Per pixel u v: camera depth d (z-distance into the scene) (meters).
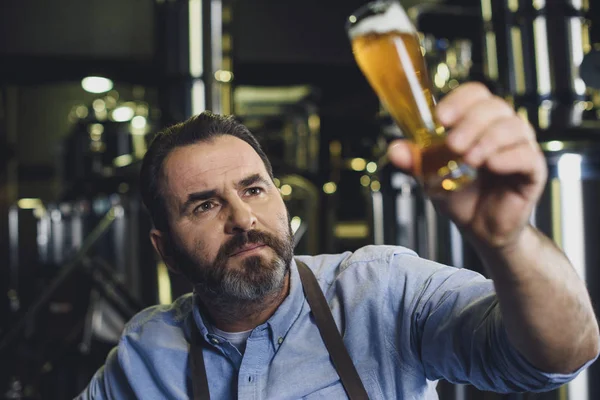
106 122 5.56
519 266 0.83
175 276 3.31
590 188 2.40
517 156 0.69
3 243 7.88
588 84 2.27
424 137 0.72
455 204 0.77
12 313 6.59
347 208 7.73
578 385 2.39
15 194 10.26
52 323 4.81
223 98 3.29
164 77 3.29
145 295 4.54
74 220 7.26
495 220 0.76
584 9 2.67
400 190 3.37
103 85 6.16
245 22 5.85
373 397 1.33
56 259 7.75
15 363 4.24
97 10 5.79
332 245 6.86
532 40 2.62
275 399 1.34
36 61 5.73
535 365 0.94
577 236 2.39
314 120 6.74
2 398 4.06
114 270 4.67
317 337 1.39
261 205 1.36
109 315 4.84
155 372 1.50
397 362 1.35
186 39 3.25
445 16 3.90
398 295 1.38
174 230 1.42
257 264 1.32
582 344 0.92
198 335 1.48
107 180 4.72
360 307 1.39
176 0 3.25
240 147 1.41
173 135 1.46
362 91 6.67
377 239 3.74
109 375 1.60
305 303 1.43
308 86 6.48
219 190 1.36
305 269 1.48
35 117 10.38
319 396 1.34
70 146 6.48
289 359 1.37
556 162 2.42
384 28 0.73
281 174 5.82
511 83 2.67
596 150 2.41
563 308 0.87
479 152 0.68
